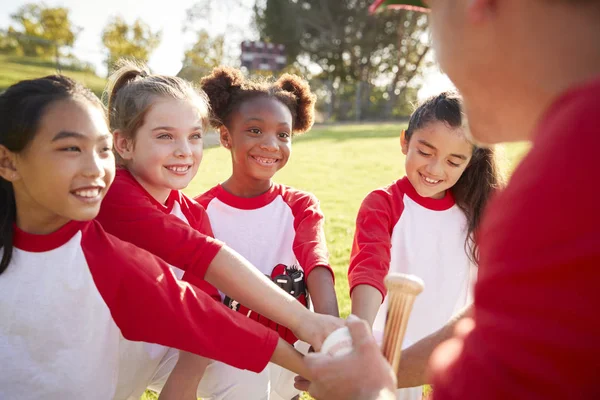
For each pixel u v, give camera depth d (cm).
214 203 228
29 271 131
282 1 3309
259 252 223
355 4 3278
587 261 55
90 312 134
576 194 56
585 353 56
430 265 216
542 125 65
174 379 173
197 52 3158
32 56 2211
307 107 256
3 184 130
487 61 74
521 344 59
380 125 2317
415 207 215
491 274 63
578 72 66
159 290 137
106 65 2041
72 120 127
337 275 385
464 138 192
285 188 241
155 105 183
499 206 66
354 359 122
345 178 918
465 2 74
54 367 136
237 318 147
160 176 185
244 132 221
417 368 151
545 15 66
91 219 138
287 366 149
